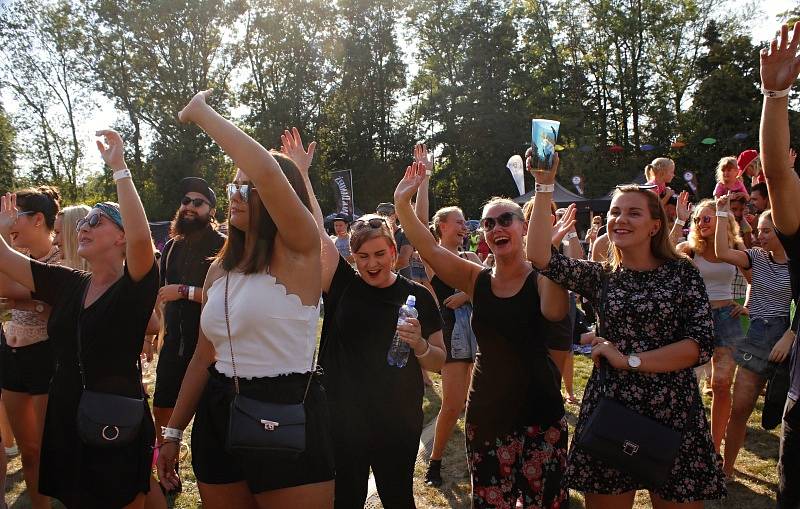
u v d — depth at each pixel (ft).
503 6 130.41
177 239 14.73
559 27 134.10
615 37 128.16
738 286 16.81
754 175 20.66
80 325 9.11
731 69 105.70
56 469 9.23
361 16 132.16
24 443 12.37
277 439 7.20
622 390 8.78
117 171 8.92
